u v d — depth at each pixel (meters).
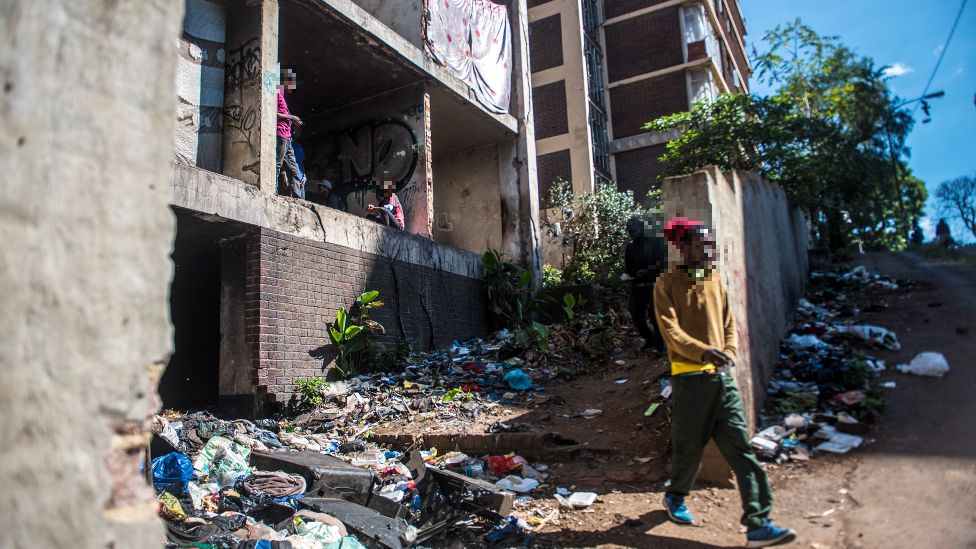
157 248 1.60
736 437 3.41
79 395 1.40
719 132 10.95
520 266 12.46
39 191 1.37
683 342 3.48
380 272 8.54
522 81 13.18
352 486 4.24
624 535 3.67
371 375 7.75
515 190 12.86
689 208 3.81
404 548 3.52
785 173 10.58
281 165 7.80
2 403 1.26
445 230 13.37
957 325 6.68
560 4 20.95
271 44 7.59
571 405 6.45
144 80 1.63
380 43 9.38
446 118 12.04
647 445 5.07
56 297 1.38
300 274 7.19
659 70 22.89
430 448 5.57
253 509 3.73
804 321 7.87
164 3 1.70
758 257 6.22
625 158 23.06
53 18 1.44
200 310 8.75
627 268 6.74
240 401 6.59
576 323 9.82
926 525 3.30
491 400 6.78
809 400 5.26
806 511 3.73
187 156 7.10
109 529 1.41
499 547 3.59
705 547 3.44
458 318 10.21
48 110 1.41
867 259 12.73
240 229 6.72
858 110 18.03
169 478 4.03
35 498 1.29
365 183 11.02
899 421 4.77
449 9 11.12
